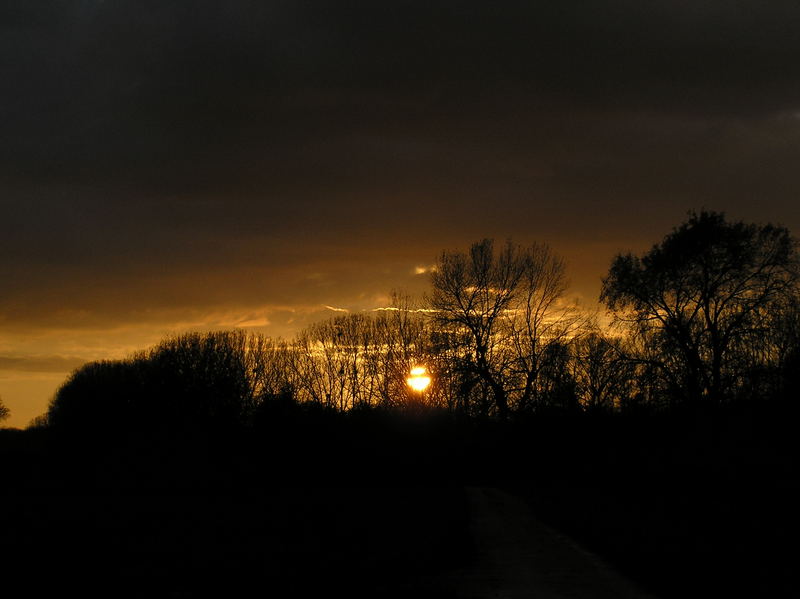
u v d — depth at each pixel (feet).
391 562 64.39
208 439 231.50
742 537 73.67
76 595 54.49
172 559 70.44
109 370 346.74
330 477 222.07
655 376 176.55
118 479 211.20
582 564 63.93
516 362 207.92
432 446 220.43
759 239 173.99
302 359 314.35
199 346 312.71
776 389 160.25
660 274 178.09
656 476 157.99
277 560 67.67
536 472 211.20
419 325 280.92
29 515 118.93
